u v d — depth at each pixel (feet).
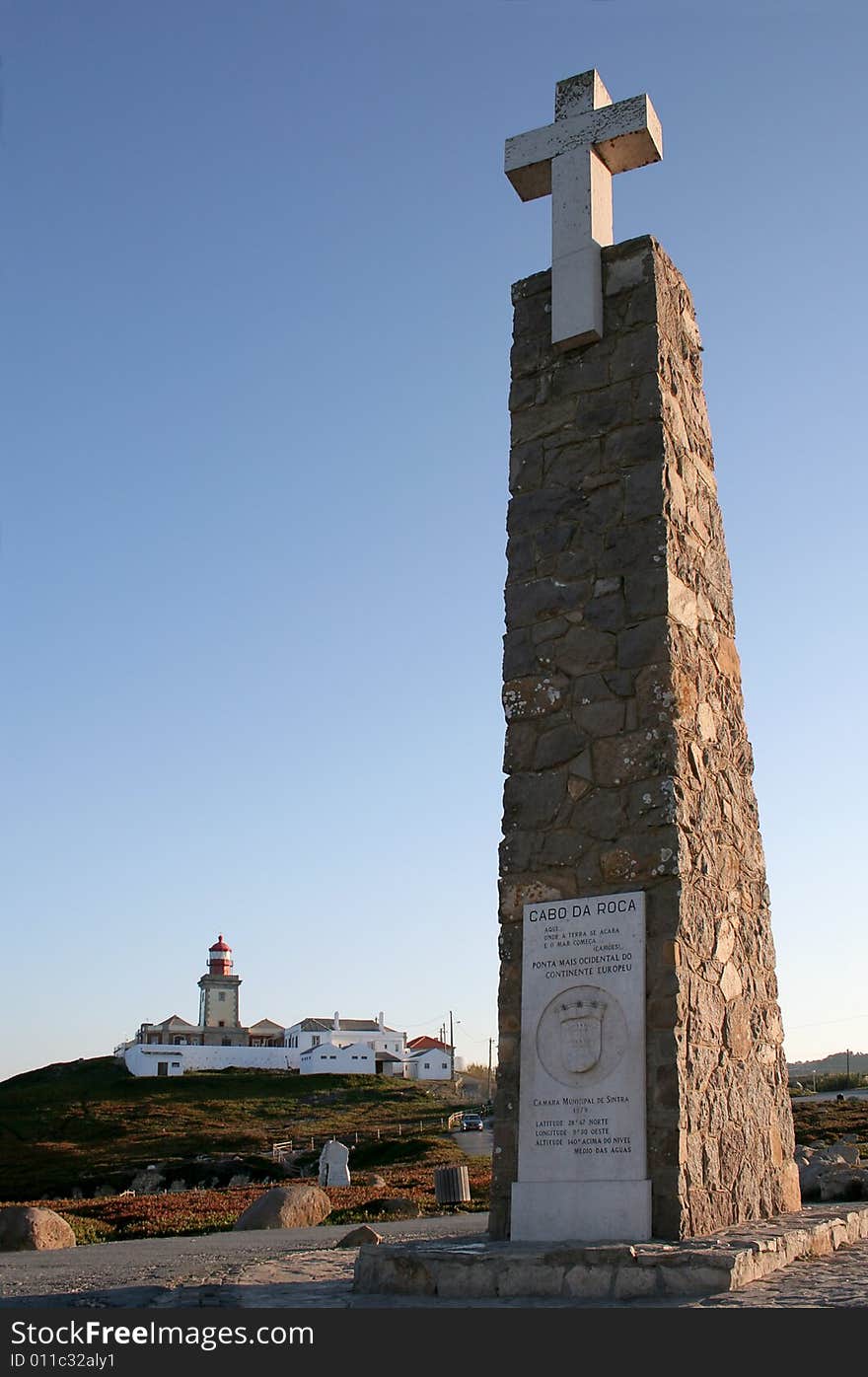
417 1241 27.81
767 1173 31.17
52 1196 140.46
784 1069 33.86
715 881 30.89
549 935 29.76
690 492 33.94
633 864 29.32
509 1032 29.81
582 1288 23.16
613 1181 26.89
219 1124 219.00
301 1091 264.52
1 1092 281.33
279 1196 57.31
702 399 36.35
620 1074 27.61
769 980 33.71
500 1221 28.32
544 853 30.73
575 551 32.89
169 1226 57.26
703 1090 28.14
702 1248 23.65
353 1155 142.10
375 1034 350.84
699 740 31.45
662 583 31.22
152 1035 351.87
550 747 31.60
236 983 385.09
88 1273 32.78
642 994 27.99
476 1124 185.16
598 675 31.48
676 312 35.24
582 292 34.45
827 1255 27.50
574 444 33.88
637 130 35.19
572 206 35.50
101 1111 244.42
